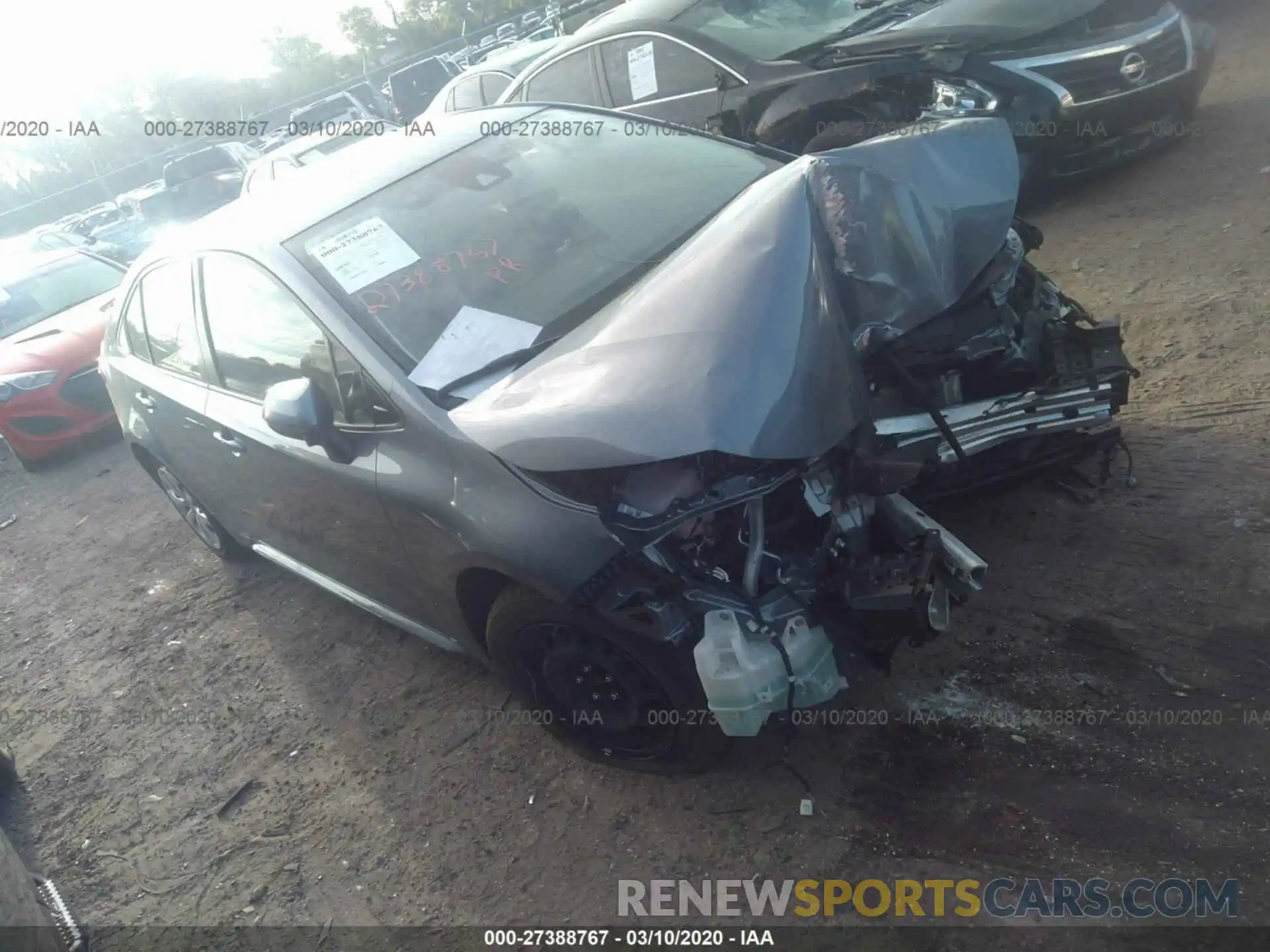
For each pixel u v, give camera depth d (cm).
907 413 309
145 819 381
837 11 713
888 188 301
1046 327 336
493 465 286
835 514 281
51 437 798
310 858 336
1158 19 625
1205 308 472
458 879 309
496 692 383
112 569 602
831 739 306
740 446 243
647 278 312
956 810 275
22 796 416
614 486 262
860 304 283
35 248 1623
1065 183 676
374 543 348
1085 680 299
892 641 277
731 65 663
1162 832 254
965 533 367
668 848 294
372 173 390
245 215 404
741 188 374
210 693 446
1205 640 301
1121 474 375
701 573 270
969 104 588
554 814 320
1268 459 362
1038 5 629
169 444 470
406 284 336
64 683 493
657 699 290
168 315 440
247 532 475
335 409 335
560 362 283
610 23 741
